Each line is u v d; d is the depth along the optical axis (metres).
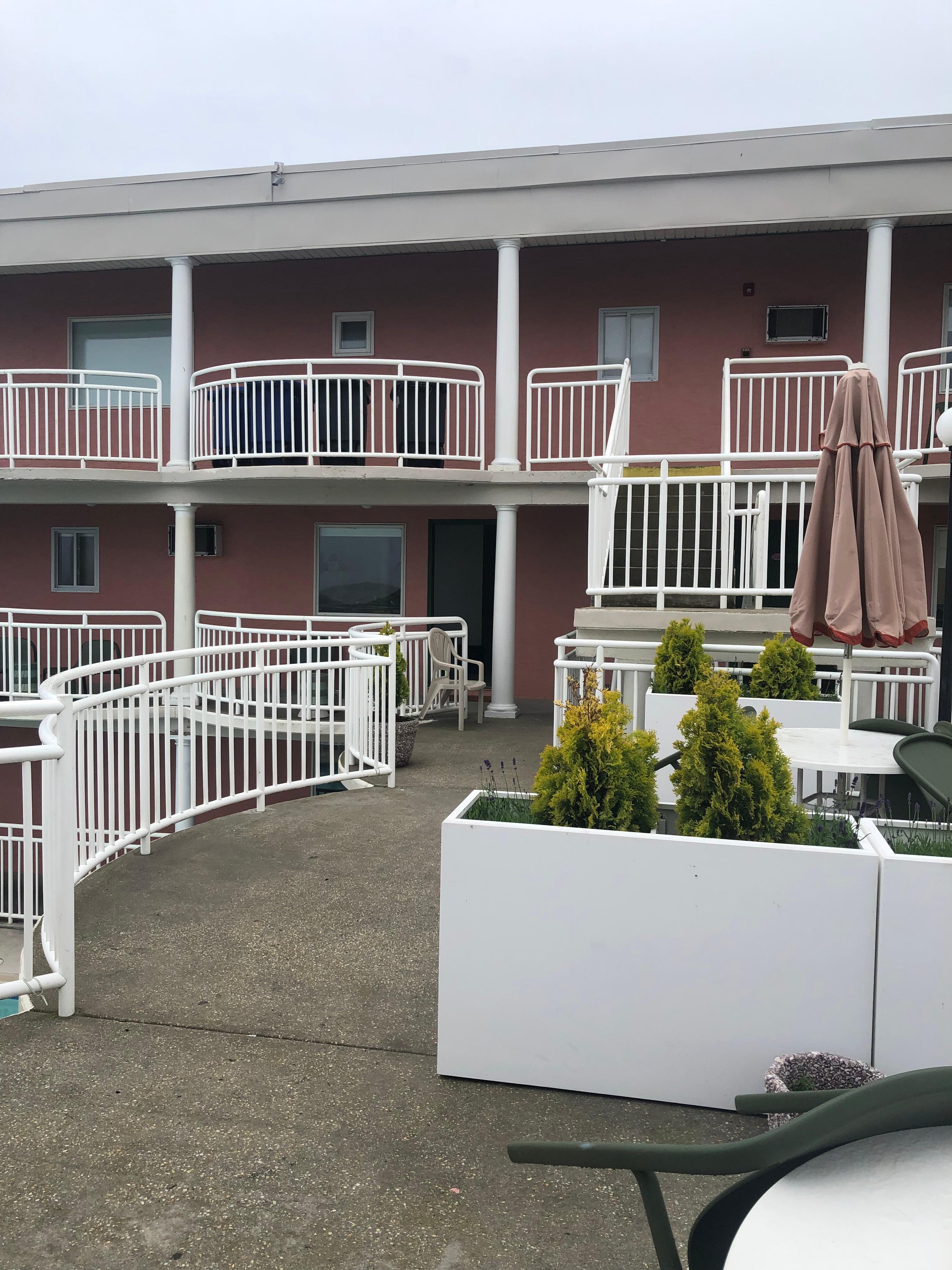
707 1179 2.64
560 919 3.03
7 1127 2.87
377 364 10.83
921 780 3.73
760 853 2.84
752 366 12.66
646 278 12.95
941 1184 1.41
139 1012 3.67
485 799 3.62
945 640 5.69
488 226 11.56
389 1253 2.34
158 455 12.43
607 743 3.15
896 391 12.21
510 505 11.65
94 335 14.60
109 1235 2.40
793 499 10.50
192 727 6.09
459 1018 3.14
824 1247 1.40
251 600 14.27
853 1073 2.71
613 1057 3.01
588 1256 2.33
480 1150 2.76
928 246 12.11
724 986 2.89
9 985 3.49
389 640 7.66
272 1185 2.60
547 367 13.29
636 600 8.41
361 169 11.80
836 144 10.62
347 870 5.41
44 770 3.62
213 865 5.49
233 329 14.09
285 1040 3.45
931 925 2.71
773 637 7.14
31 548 14.77
